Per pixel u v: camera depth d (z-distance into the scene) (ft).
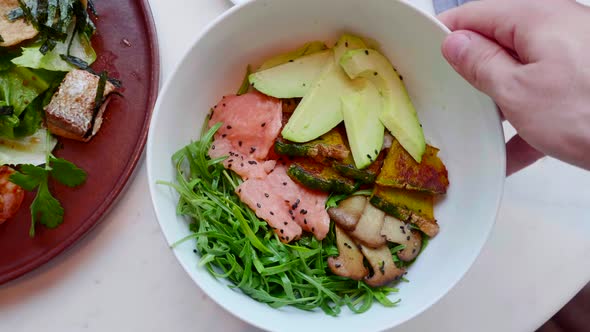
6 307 1.14
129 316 1.15
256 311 0.95
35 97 1.16
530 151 1.11
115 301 1.15
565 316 1.62
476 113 0.99
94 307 1.14
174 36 1.22
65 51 1.18
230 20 0.97
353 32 1.06
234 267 1.00
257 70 1.11
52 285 1.15
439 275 1.00
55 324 1.14
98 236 1.16
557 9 0.85
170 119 1.00
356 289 1.05
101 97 1.13
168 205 0.97
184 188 1.02
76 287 1.15
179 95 1.00
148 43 1.19
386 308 1.00
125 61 1.19
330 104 1.05
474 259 0.96
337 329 0.94
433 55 1.01
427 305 0.95
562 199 1.18
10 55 1.17
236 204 1.05
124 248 1.16
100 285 1.15
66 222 1.13
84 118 1.12
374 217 1.05
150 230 1.17
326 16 1.03
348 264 1.03
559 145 0.85
